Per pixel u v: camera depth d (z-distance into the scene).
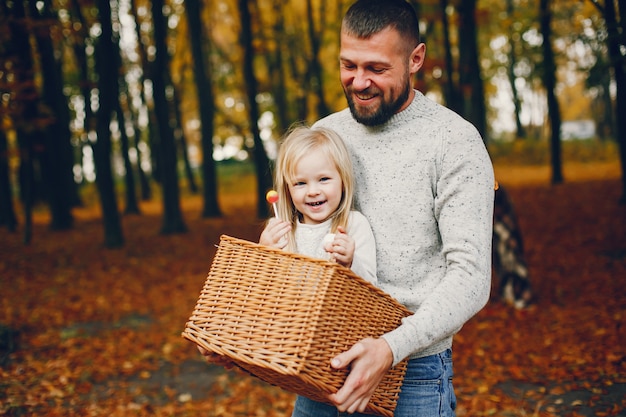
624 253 8.71
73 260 11.20
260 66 22.36
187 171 26.91
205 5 18.89
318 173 2.10
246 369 1.95
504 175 23.09
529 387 4.76
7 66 9.00
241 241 1.89
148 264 10.70
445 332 1.74
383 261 2.04
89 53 17.64
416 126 2.01
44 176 15.42
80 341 6.41
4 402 4.70
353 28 1.91
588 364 5.05
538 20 14.45
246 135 22.77
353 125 2.20
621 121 12.03
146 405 4.74
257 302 1.78
